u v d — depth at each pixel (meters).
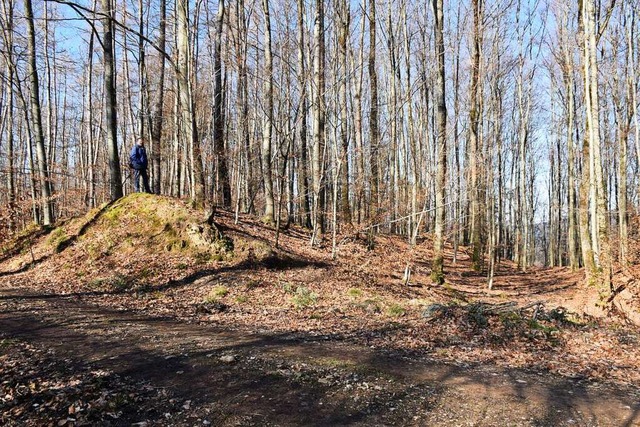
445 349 7.83
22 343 6.64
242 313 9.93
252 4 20.25
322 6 16.92
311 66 18.52
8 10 17.36
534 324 9.70
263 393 5.24
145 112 23.50
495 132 24.61
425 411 4.98
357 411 4.88
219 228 14.60
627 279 15.10
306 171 22.88
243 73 18.70
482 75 19.39
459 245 33.16
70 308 9.33
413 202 18.08
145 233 13.91
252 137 24.62
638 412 5.26
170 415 4.58
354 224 20.27
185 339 7.37
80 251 13.36
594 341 9.07
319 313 10.21
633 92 18.41
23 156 27.73
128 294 11.00
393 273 16.73
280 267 14.04
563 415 5.07
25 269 12.95
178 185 22.45
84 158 32.09
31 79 16.00
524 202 27.50
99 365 5.89
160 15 20.11
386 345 7.84
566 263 43.00
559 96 27.70
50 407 4.59
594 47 13.36
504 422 4.79
